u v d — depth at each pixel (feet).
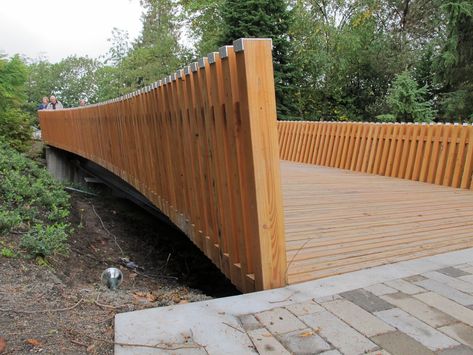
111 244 19.86
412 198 18.48
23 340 6.88
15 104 41.52
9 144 39.99
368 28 65.41
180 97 12.31
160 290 12.84
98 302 9.05
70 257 14.29
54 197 21.49
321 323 7.06
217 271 18.84
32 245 12.54
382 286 8.64
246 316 7.34
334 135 30.42
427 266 9.84
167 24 92.02
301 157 33.83
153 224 26.03
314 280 9.14
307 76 65.31
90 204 28.14
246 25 53.16
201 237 12.20
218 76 9.53
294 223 14.03
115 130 24.45
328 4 65.87
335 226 13.65
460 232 12.98
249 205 8.82
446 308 7.58
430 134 23.02
